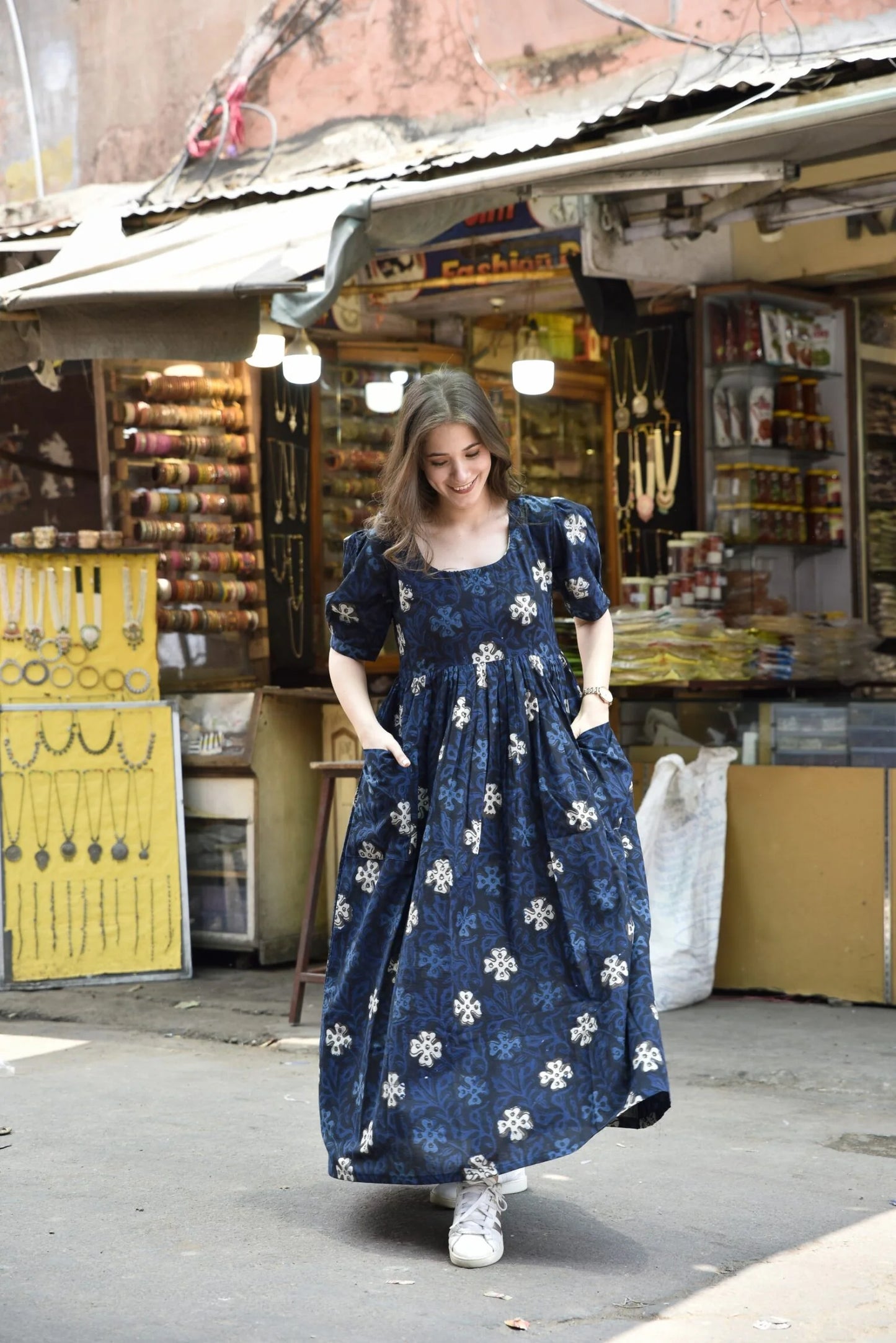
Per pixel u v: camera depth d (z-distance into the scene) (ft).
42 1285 9.45
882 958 18.39
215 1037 17.54
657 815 18.35
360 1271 9.75
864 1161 12.32
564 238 22.71
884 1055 15.99
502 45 20.13
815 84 17.22
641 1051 9.96
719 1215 10.93
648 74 18.63
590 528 10.79
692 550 24.50
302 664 27.53
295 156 22.50
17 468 27.30
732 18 17.83
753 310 24.61
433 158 20.74
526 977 10.18
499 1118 9.87
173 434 26.16
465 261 23.91
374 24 21.57
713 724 19.88
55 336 18.01
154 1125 13.44
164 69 23.98
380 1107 10.05
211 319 17.30
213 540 26.20
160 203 23.93
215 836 22.20
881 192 19.39
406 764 10.46
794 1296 9.29
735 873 19.26
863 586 26.30
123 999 20.03
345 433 28.84
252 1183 11.74
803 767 18.94
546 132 19.30
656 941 18.39
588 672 10.84
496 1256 9.90
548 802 10.27
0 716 21.03
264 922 21.90
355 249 17.40
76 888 21.11
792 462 25.75
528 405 30.63
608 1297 9.29
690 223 20.65
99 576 21.63
